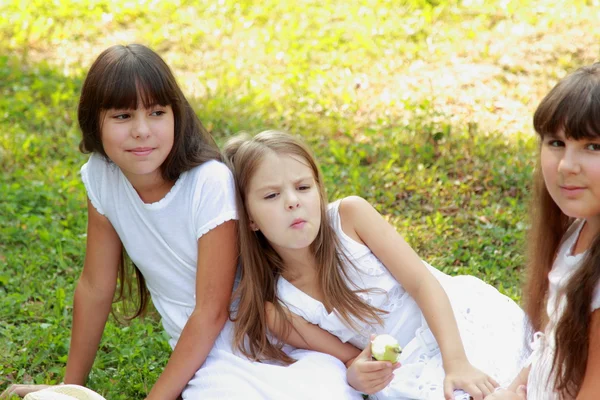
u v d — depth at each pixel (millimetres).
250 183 3580
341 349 3736
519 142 6473
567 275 3010
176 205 3719
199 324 3637
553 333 3062
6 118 7371
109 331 4414
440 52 8578
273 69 8469
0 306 4656
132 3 10391
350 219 3771
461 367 3408
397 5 9805
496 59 8344
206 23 9766
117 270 4047
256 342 3715
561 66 8070
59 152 6762
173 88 3523
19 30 9641
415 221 5586
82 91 3562
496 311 3779
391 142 6621
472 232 5434
